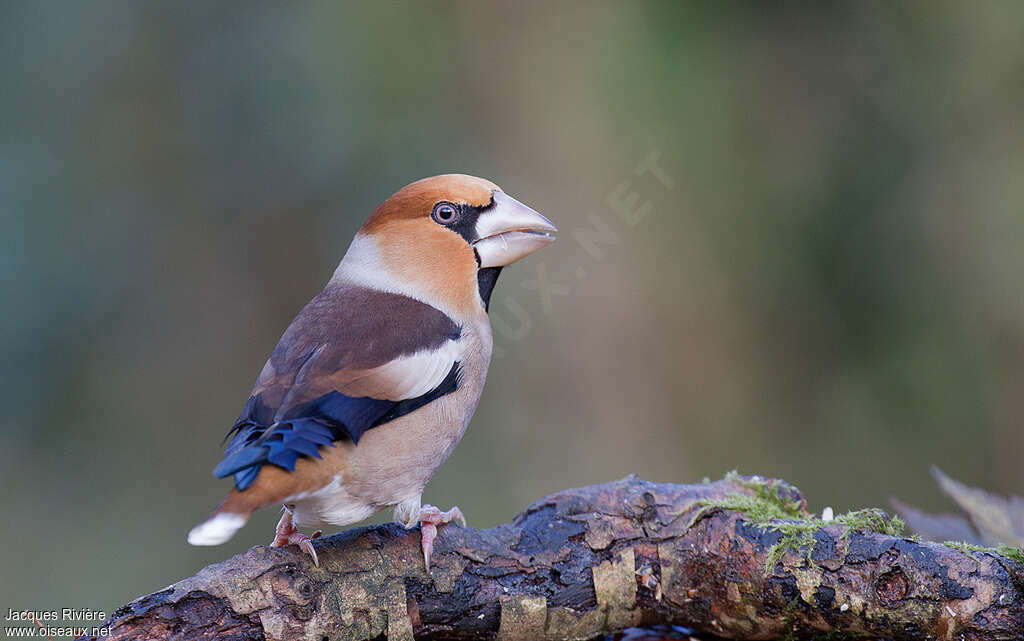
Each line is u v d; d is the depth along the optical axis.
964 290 13.34
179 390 14.40
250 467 5.14
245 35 14.84
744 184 14.02
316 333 6.02
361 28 14.41
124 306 14.48
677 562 5.73
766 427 13.57
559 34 14.32
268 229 14.75
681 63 14.16
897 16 14.05
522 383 13.41
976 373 13.20
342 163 14.50
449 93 14.45
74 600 12.62
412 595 5.51
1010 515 5.41
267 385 5.74
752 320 13.76
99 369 14.27
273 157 14.70
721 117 14.08
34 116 14.58
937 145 13.76
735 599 5.60
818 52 14.23
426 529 5.60
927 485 13.12
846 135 14.09
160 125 14.84
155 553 13.34
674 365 13.61
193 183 14.84
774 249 13.89
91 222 14.52
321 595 5.31
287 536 5.90
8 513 13.36
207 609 5.12
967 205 13.39
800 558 5.39
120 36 14.88
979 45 13.66
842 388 13.62
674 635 6.14
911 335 13.48
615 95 14.09
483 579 5.62
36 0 14.69
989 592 4.96
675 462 13.39
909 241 13.66
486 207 6.64
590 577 5.71
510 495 13.05
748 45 14.32
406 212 6.63
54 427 14.01
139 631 5.02
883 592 5.20
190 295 14.66
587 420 13.45
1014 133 13.47
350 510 5.72
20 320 14.06
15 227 14.17
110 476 13.89
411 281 6.55
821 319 13.78
